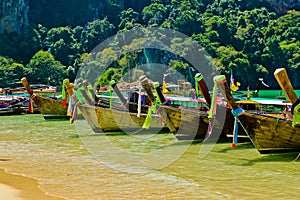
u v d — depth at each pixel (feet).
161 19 481.05
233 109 52.29
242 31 460.14
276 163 51.47
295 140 53.31
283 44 458.50
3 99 151.53
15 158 56.80
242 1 539.70
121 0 546.26
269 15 504.43
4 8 495.00
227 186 41.75
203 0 533.55
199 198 37.70
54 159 55.72
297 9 557.33
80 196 38.55
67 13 529.04
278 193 39.19
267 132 52.65
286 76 49.19
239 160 53.42
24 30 502.38
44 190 40.47
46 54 419.54
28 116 124.47
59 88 212.84
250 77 413.80
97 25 476.54
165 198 37.76
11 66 414.82
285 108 74.95
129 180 44.34
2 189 40.96
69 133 83.87
